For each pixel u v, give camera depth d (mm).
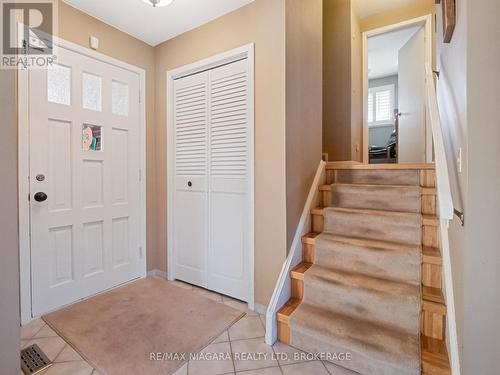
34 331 1778
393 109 5773
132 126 2555
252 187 2080
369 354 1377
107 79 2350
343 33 3227
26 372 1424
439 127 1528
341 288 1675
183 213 2594
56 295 2043
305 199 2260
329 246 1937
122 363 1499
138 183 2619
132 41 2535
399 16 3355
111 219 2410
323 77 3352
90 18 2213
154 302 2191
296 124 2094
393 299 1520
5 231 1008
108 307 2096
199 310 2072
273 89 1963
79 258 2184
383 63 5121
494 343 1033
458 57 1247
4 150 993
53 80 2012
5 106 994
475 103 1041
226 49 2193
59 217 2053
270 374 1432
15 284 1040
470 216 1052
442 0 1576
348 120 3219
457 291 1228
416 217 1854
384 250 1740
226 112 2262
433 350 1371
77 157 2160
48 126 1982
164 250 2734
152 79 2727
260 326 1871
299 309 1739
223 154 2295
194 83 2473
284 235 1934
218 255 2355
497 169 1019
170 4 2064
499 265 1018
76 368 1459
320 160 2615
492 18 1019
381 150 5211
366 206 2232
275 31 1946
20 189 1838
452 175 1519
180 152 2600
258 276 2068
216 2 2049
